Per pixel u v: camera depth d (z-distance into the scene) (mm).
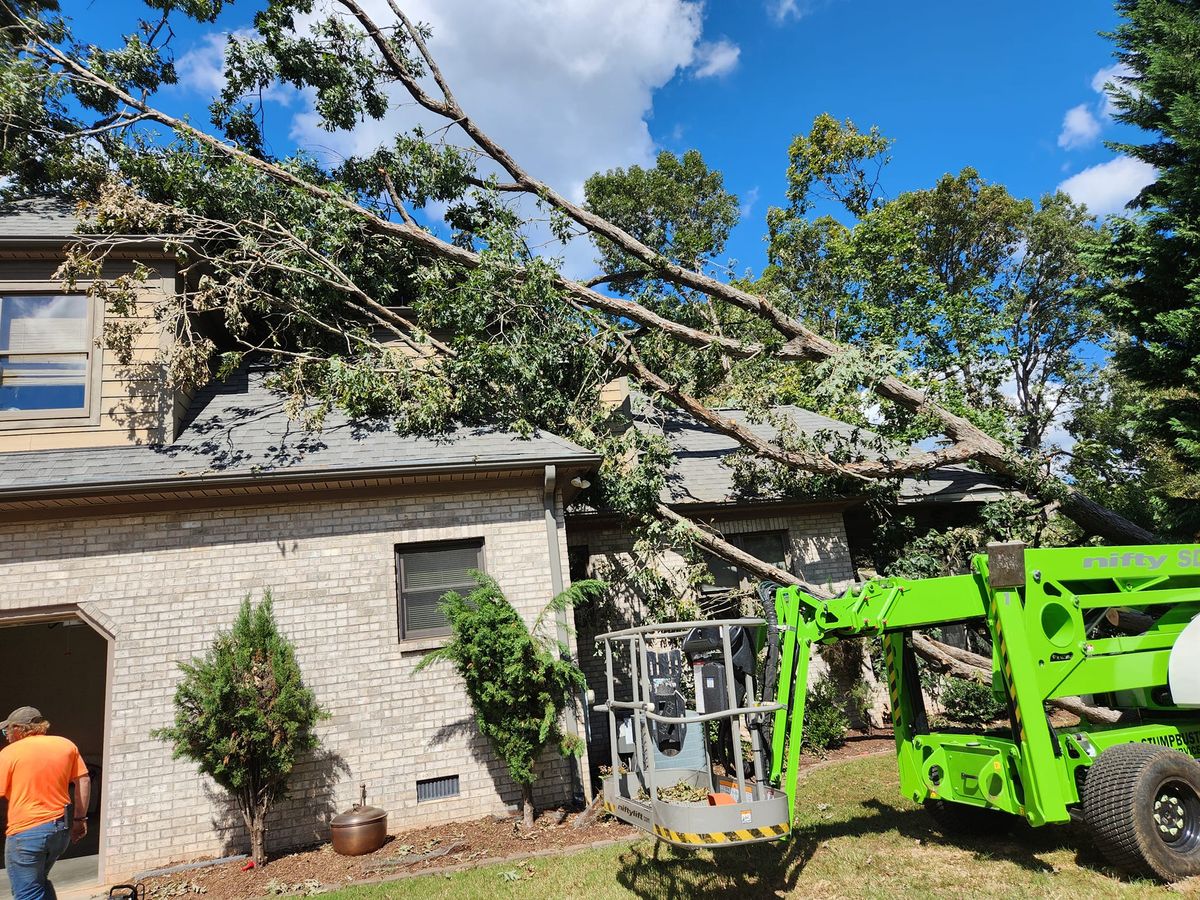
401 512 9102
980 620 6496
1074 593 6398
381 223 11859
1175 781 5301
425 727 8484
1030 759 5445
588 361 11578
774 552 13188
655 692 5488
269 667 7555
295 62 12797
